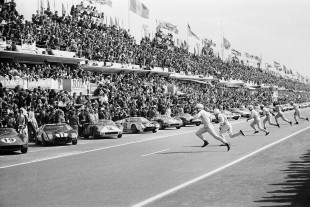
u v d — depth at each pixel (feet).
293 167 40.68
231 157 50.29
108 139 92.94
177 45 273.13
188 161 47.70
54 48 135.74
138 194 29.81
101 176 38.73
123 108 129.90
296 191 29.37
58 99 109.40
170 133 104.37
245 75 338.34
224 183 33.37
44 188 33.37
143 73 189.88
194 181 34.53
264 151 55.67
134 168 43.42
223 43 310.86
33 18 142.51
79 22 166.61
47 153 63.67
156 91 171.94
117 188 32.37
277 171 38.63
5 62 126.41
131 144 74.79
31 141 91.66
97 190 31.78
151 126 110.52
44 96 107.24
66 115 100.94
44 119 96.48
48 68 124.06
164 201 27.22
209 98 213.25
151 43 220.43
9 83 106.93
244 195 28.45
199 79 240.12
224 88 265.54
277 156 49.88
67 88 123.95
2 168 46.85
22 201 28.55
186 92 203.92
